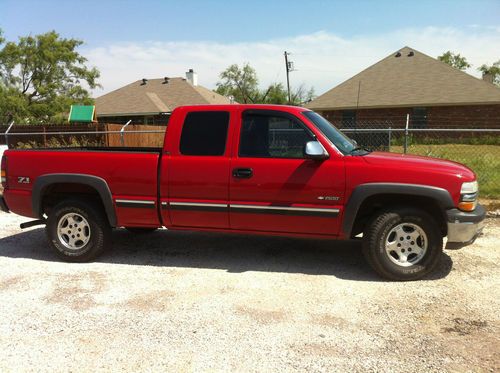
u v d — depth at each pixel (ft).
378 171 15.30
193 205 16.85
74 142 60.03
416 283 15.55
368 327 12.35
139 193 17.33
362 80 98.63
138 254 19.30
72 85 133.69
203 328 12.37
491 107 84.74
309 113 16.94
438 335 11.85
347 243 20.83
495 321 12.62
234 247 20.22
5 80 127.65
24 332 12.26
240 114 16.63
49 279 16.34
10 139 65.21
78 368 10.50
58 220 18.29
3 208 19.45
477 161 41.73
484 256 18.47
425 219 15.31
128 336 11.97
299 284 15.57
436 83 91.30
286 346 11.36
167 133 17.10
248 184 16.20
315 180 15.69
